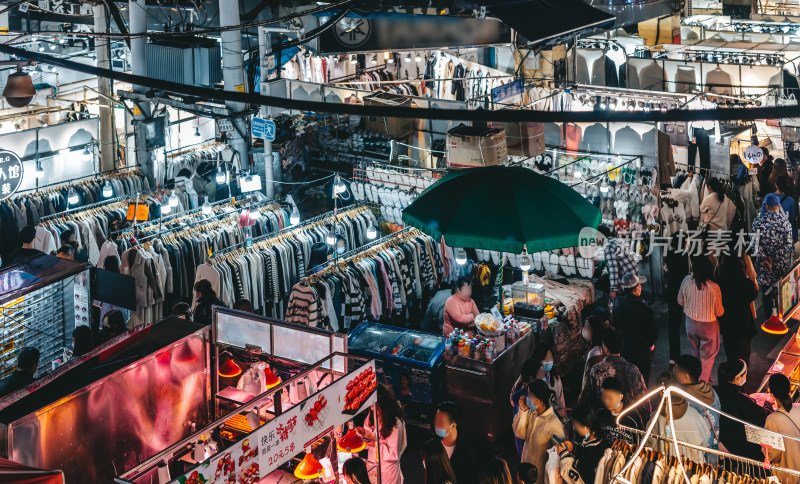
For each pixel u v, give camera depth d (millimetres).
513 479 8742
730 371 7598
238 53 14195
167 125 15602
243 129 14180
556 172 12625
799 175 14609
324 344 6953
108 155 15922
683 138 12812
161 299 11406
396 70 19688
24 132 14055
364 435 7273
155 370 6836
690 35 22609
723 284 10281
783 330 9156
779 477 6902
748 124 13914
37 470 5078
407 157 12820
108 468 6480
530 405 7590
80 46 20344
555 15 14516
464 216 5051
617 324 9750
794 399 7906
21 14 18172
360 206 12672
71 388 6234
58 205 13789
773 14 25969
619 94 14945
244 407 5969
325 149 13328
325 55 16094
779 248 11680
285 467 6727
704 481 5414
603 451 6309
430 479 6871
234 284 11078
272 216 12578
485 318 9188
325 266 11086
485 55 19750
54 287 8453
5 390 7535
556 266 12031
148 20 16766
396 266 11352
